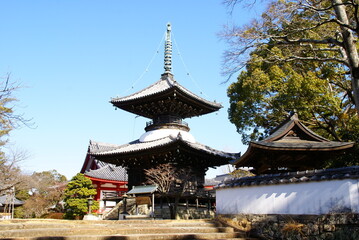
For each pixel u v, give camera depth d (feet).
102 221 44.86
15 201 161.07
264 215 43.62
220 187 51.06
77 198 107.55
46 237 33.24
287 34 57.52
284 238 40.09
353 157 66.44
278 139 52.34
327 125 85.97
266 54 82.23
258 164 59.52
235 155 103.14
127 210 99.50
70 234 37.37
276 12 55.47
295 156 52.03
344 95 90.07
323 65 78.54
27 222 41.19
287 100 75.61
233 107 94.63
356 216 34.50
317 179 38.63
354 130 71.31
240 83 90.27
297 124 52.85
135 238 36.94
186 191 93.97
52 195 155.43
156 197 93.45
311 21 60.59
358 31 45.11
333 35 67.62
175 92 97.66
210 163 106.42
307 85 72.84
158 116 109.60
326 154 51.39
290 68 80.48
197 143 107.34
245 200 46.91
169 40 125.49
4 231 34.40
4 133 77.82
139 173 103.14
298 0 52.31
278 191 42.91
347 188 36.01
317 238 37.27
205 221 48.91
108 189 136.98
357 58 48.32
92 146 155.02
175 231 42.37
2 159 120.06
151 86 114.93
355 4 43.70
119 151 98.99
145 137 106.42
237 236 43.11
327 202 37.47
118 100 106.32
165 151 92.43
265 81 80.02
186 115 114.32
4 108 50.98
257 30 57.06
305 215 39.19
